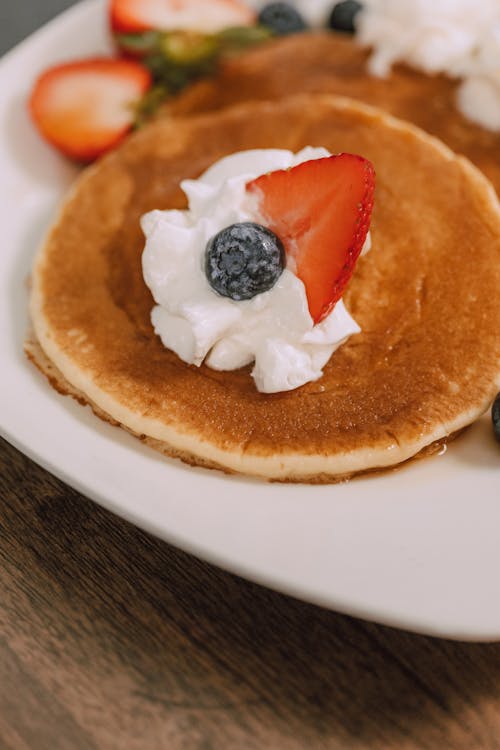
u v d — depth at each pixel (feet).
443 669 0.90
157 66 1.26
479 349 0.98
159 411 0.97
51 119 1.20
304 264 0.96
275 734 0.87
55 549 0.95
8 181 1.18
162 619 0.92
